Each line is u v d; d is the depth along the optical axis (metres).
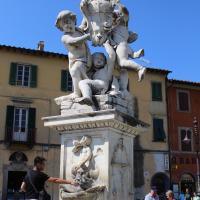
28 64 29.11
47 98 28.95
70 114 4.94
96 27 5.63
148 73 32.88
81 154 4.90
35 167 4.41
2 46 28.28
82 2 5.70
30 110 28.27
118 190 4.78
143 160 30.56
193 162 32.19
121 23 5.75
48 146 27.83
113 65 5.44
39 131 28.00
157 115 32.19
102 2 5.72
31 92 28.67
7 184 26.34
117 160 4.86
